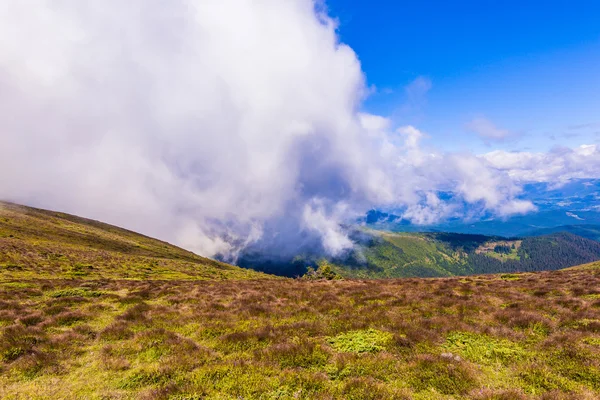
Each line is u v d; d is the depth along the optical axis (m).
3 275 48.00
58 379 11.17
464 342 13.08
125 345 13.68
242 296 25.78
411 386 9.95
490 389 9.25
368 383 9.66
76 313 19.20
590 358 10.59
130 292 29.58
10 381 10.94
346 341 13.60
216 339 14.66
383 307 19.45
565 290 23.16
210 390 9.68
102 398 9.84
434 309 18.50
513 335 13.59
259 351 12.61
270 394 9.45
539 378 9.77
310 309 19.69
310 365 11.56
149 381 10.62
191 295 26.58
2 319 17.81
